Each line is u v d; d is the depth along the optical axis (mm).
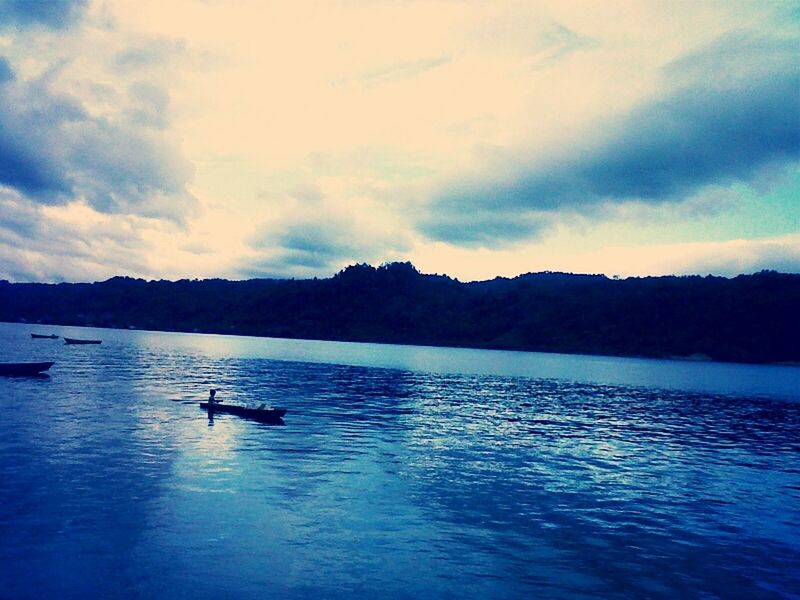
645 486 27000
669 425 48750
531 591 15648
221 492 22391
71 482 22781
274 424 38156
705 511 23391
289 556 16906
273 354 134375
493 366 127750
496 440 36812
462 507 22234
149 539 17609
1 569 15383
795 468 32812
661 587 16234
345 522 19891
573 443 37281
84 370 71688
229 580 15312
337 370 94938
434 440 35562
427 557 17406
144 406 43188
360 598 14750
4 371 61250
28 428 32938
